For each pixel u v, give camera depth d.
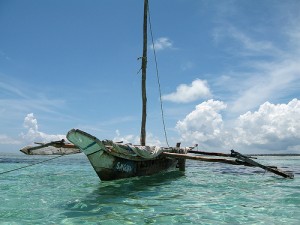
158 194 10.32
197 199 9.46
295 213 7.59
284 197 9.99
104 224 6.40
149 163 14.88
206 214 7.39
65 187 11.63
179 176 17.08
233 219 6.93
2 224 6.33
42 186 11.95
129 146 12.07
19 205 8.20
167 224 6.46
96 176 16.05
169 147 17.19
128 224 6.42
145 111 17.50
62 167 23.19
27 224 6.34
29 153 12.98
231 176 17.53
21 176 16.02
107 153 11.19
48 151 13.64
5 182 13.32
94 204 8.42
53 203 8.51
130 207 8.09
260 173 19.72
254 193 10.87
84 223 6.45
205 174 18.81
